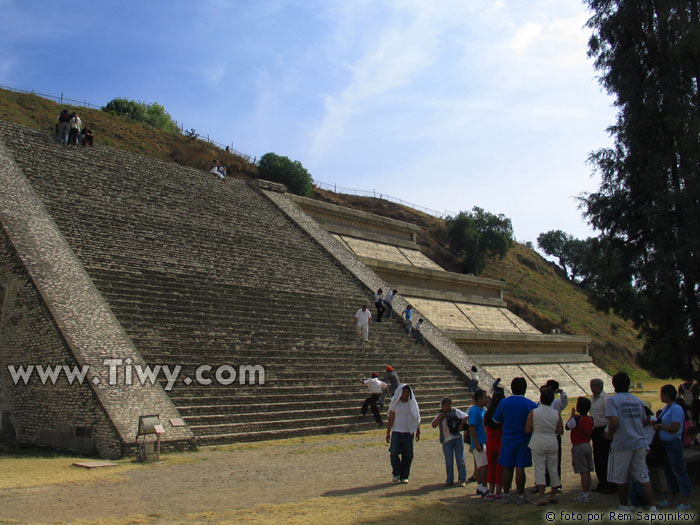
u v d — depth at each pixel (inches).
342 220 1513.3
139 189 973.8
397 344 927.0
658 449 344.5
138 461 453.7
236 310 765.9
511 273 2635.3
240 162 2070.6
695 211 431.8
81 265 676.7
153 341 620.1
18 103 1736.0
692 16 468.8
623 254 490.0
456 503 325.4
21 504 313.9
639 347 2267.5
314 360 750.5
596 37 510.3
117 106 2203.5
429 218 2632.9
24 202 751.1
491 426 338.0
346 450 535.8
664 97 459.5
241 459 479.8
